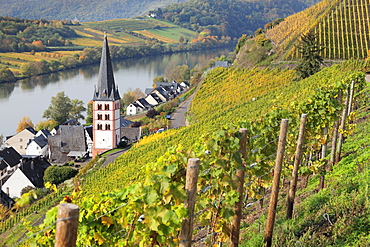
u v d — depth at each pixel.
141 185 7.89
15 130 92.81
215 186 10.13
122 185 41.06
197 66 173.88
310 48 58.66
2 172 62.25
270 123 14.18
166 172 7.64
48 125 96.44
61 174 54.69
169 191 7.55
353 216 11.35
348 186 13.93
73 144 79.00
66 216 4.93
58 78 155.88
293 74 69.44
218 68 89.62
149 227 7.68
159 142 51.56
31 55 190.62
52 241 8.46
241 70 84.19
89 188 45.44
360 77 26.44
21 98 119.31
